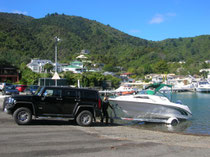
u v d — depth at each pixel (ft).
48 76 216.95
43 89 37.86
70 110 38.19
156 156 22.65
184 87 255.91
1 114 48.47
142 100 52.47
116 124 47.34
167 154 23.63
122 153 23.07
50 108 37.29
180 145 28.45
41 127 35.22
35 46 578.25
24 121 36.27
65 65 414.41
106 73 369.50
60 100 37.78
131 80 373.61
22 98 36.24
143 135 34.50
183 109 56.75
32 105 36.42
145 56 581.94
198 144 30.14
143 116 54.08
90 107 39.55
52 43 650.02
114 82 271.69
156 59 549.54
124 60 600.39
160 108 53.67
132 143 27.81
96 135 31.50
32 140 26.45
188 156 23.34
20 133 29.94
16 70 221.46
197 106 102.83
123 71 494.18
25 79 198.80
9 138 26.86
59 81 193.88
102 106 46.16
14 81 218.38
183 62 526.57
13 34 569.64
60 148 23.71
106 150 23.86
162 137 33.91
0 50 424.46
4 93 109.81
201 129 49.06
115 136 31.86
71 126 38.01
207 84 244.42
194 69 441.68
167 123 53.78
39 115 36.65
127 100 52.54
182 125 53.72
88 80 238.68
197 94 219.41
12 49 476.13
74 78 225.76
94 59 558.56
